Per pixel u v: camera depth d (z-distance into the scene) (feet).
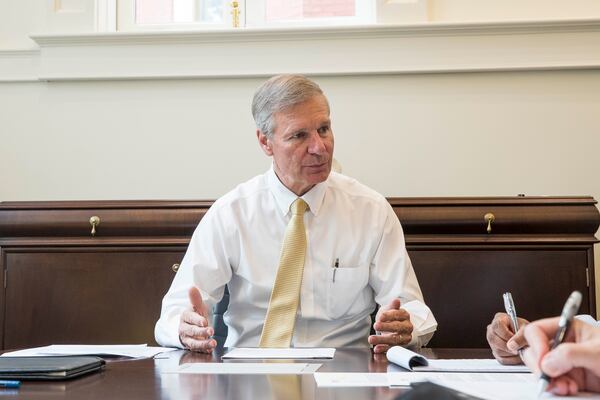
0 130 9.23
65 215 7.35
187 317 5.25
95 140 9.13
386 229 6.56
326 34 8.87
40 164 9.16
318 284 6.34
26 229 7.34
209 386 3.39
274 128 6.18
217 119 9.04
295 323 6.30
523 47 8.76
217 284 6.46
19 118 9.23
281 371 3.92
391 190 8.84
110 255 7.31
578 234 7.18
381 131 8.89
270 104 6.18
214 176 8.99
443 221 7.16
